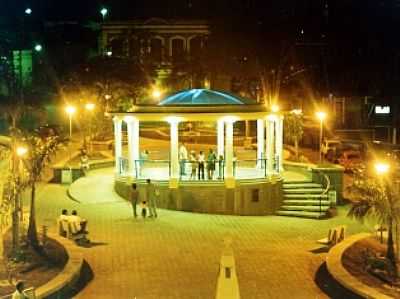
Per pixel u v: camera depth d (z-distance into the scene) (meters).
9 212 24.58
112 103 65.50
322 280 21.55
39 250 23.38
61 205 33.75
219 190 34.62
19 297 16.28
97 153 51.94
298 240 27.70
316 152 61.16
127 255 24.42
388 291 19.64
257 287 20.78
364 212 22.98
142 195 34.88
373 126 69.25
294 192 37.28
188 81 80.56
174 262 23.55
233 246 26.28
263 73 65.38
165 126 79.00
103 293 19.98
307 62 71.06
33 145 24.27
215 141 65.56
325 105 71.75
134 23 93.44
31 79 75.81
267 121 36.09
